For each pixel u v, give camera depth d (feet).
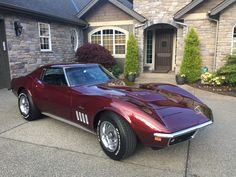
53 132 13.79
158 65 44.29
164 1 37.52
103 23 41.83
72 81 13.23
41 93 14.49
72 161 10.30
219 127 14.73
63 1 44.65
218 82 28.66
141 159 10.48
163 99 11.16
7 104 20.53
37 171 9.47
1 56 27.48
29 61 30.86
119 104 10.02
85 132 13.80
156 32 43.14
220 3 31.94
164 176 9.09
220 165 9.91
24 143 12.21
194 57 32.32
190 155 10.86
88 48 36.35
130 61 36.78
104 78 14.56
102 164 10.05
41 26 33.35
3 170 9.56
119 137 9.91
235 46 32.27
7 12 26.78
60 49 37.63
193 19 34.83
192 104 11.35
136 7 39.32
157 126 9.02
